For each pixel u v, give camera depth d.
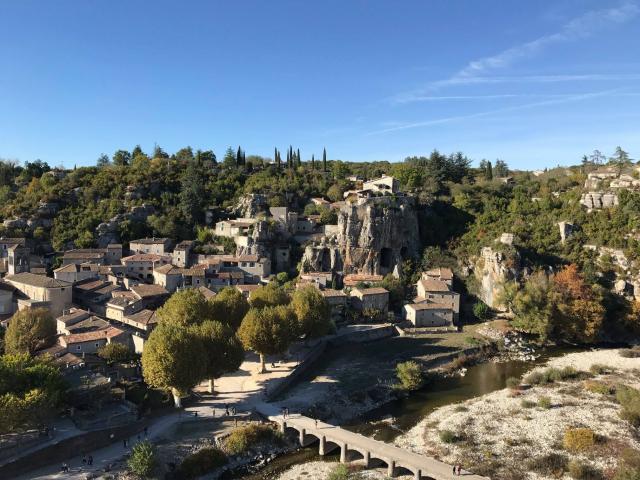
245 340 95.38
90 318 104.94
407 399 93.88
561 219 174.25
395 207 175.62
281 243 177.38
